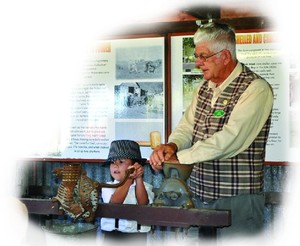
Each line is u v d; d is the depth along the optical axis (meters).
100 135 2.91
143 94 2.82
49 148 2.97
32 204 1.79
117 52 2.86
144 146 2.83
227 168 2.09
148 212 1.71
